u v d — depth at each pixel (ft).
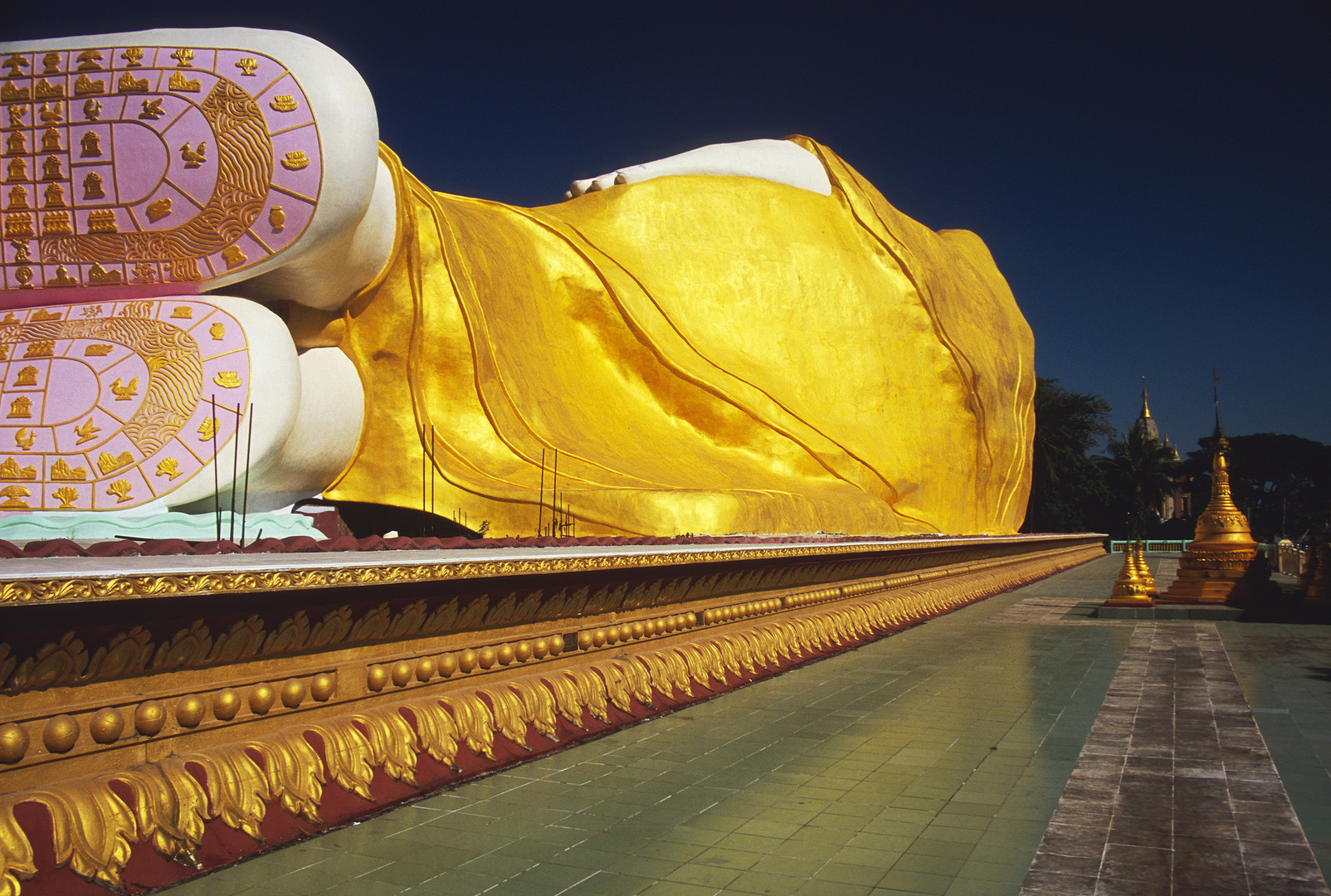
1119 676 35.47
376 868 15.31
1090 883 15.01
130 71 32.37
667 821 18.13
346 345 41.93
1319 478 252.01
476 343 45.42
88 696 14.05
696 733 25.73
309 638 17.61
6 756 12.80
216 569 14.62
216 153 32.32
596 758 22.80
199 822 14.99
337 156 32.19
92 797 13.58
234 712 16.19
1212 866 15.70
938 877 15.29
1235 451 254.27
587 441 50.47
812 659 38.73
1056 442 176.24
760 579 36.47
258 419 31.14
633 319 57.52
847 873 15.48
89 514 29.17
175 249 33.04
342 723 18.31
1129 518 205.67
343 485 43.01
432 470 43.57
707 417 58.49
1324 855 16.29
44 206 32.63
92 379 31.09
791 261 68.39
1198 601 58.80
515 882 14.92
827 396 67.26
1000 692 32.17
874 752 23.68
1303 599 60.03
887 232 75.00
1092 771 21.93
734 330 64.80
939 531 68.59
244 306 32.40
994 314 88.58
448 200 54.70
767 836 17.29
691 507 45.06
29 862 12.42
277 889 14.29
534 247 57.11
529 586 23.11
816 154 77.61
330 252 35.29
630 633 28.43
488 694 22.20
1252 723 27.22
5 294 33.53
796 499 51.72
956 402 76.84
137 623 14.19
